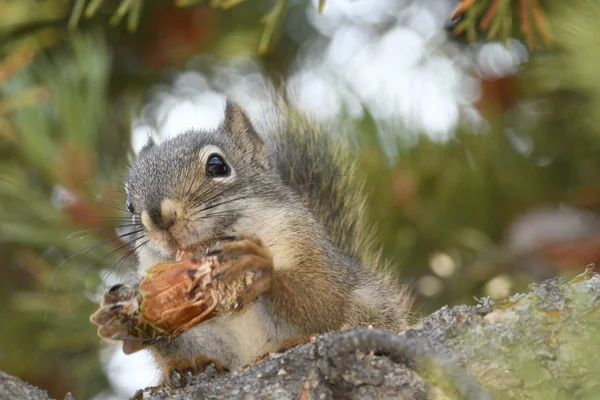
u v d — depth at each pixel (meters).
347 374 6.82
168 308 8.52
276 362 7.15
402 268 12.58
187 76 15.80
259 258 8.75
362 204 11.79
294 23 15.72
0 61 12.94
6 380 6.75
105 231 11.64
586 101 11.80
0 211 11.69
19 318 13.66
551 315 7.00
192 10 15.04
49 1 13.69
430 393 6.84
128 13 14.79
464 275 12.60
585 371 6.80
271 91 13.38
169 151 10.31
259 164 10.66
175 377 9.15
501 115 13.06
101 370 13.38
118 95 15.59
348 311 10.06
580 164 13.07
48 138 11.80
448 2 15.20
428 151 12.23
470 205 12.53
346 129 12.30
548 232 12.57
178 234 9.55
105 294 8.65
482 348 6.97
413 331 7.18
